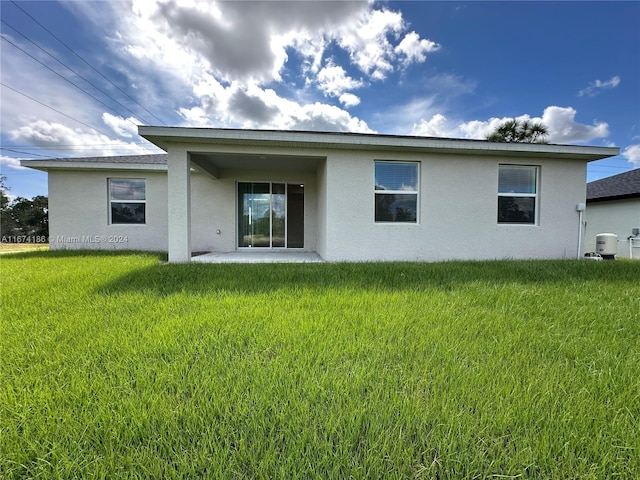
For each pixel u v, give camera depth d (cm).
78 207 884
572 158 702
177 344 214
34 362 193
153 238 905
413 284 422
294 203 894
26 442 123
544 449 118
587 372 180
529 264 577
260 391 156
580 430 129
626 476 110
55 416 137
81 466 111
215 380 167
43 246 1586
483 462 113
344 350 208
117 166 853
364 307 310
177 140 578
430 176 675
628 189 1204
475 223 689
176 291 376
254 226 886
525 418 134
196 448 120
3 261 637
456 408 143
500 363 191
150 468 111
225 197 867
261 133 571
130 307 308
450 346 216
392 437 125
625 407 146
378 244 665
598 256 846
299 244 898
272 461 112
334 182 650
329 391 156
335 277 455
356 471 109
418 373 178
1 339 228
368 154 655
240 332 238
